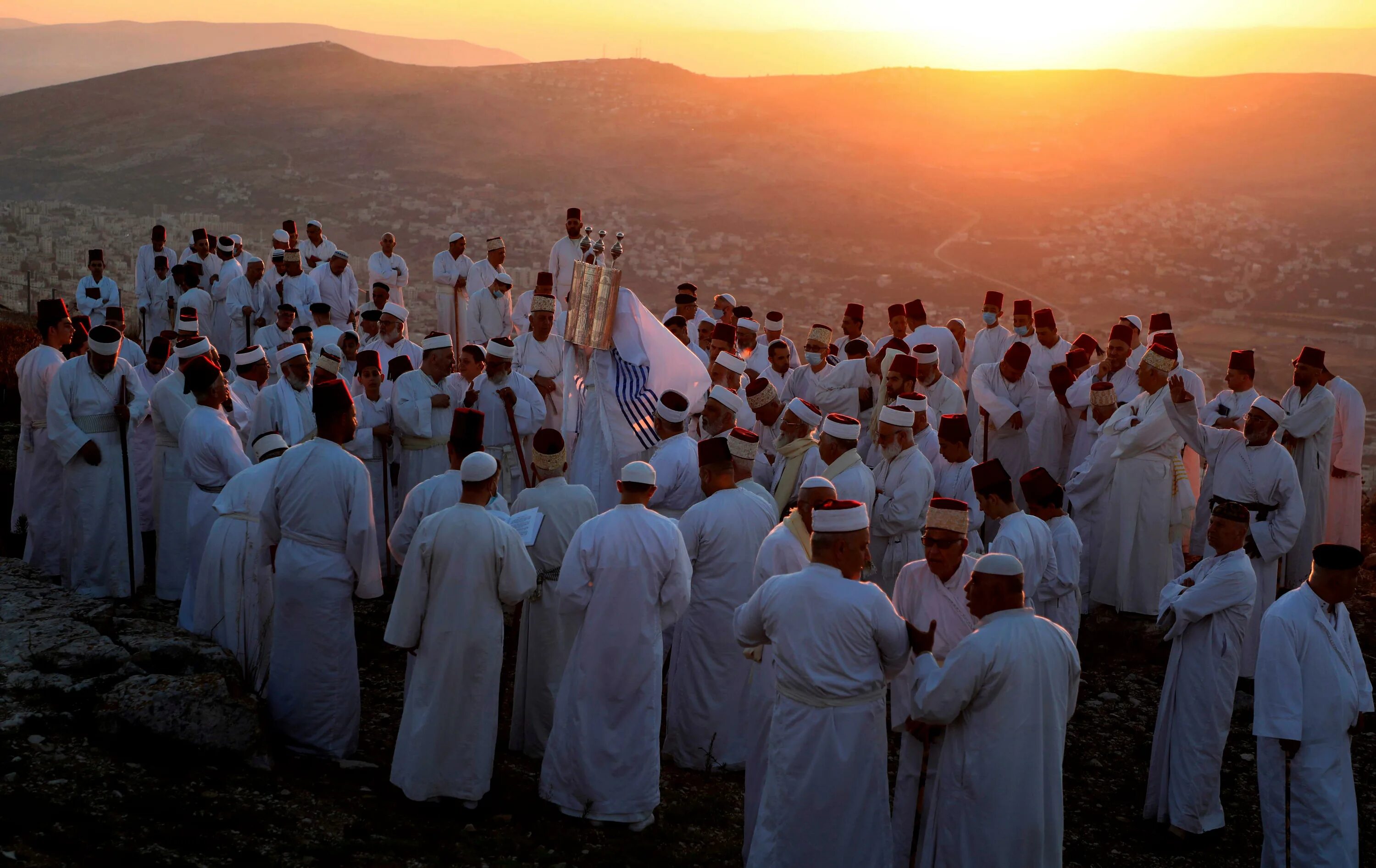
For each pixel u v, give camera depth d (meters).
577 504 6.71
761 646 5.18
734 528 6.70
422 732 5.67
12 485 11.53
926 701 4.64
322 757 6.19
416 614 5.69
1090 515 9.56
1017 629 4.60
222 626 6.71
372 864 4.92
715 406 7.53
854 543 4.85
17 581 7.05
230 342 16.44
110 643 6.11
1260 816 6.82
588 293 8.78
